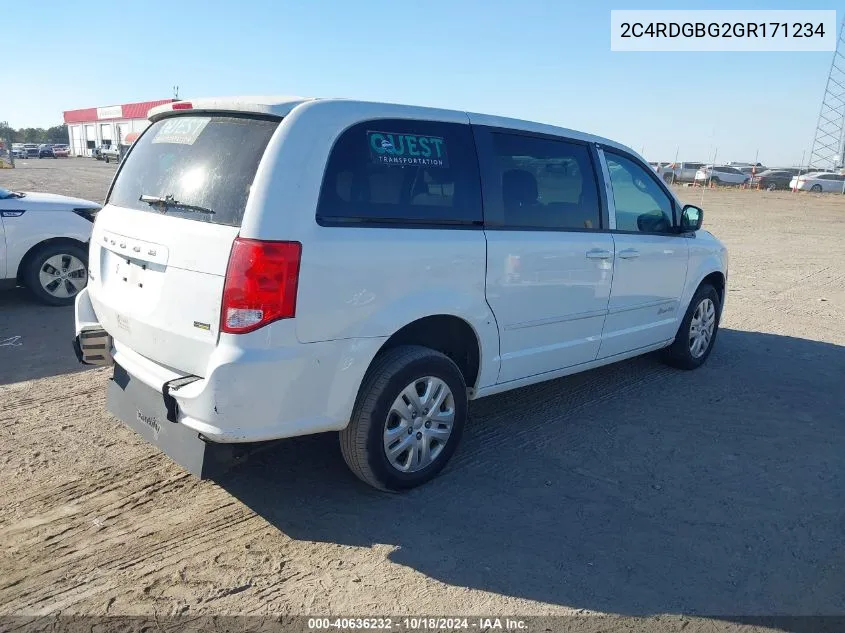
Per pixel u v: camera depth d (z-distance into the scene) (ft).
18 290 27.68
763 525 11.66
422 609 9.25
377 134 11.37
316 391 10.50
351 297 10.58
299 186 10.12
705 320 20.10
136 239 11.16
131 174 12.44
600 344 16.08
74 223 24.85
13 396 16.12
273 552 10.39
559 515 11.72
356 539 10.79
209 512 11.40
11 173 118.32
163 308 10.55
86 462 12.91
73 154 264.11
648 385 18.61
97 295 12.39
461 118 12.78
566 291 14.52
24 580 9.48
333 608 9.21
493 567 10.21
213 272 9.84
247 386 9.75
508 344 13.60
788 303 30.42
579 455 14.08
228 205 10.09
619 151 16.51
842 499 12.67
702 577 10.16
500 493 12.39
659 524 11.56
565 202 14.65
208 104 11.26
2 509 11.19
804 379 19.66
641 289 16.88
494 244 12.74
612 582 9.97
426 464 12.43
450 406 12.55
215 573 9.82
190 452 10.34
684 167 160.97
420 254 11.48
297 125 10.37
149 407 11.13
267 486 12.31
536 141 14.19
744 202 99.96
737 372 20.11
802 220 73.00
